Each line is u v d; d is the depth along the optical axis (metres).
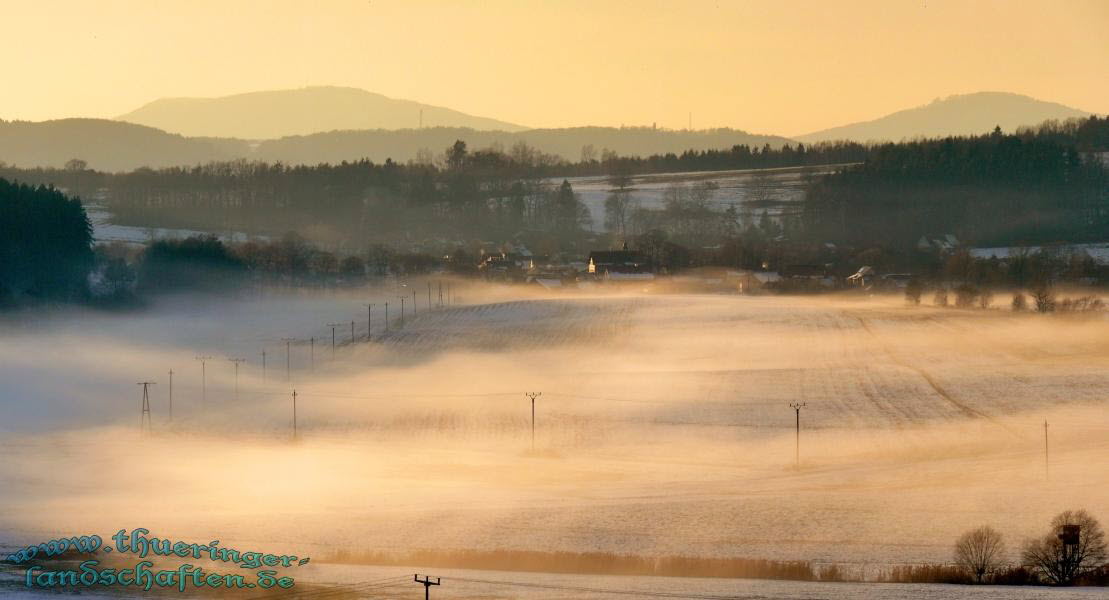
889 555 155.88
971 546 153.00
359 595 140.12
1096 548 153.38
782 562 151.88
